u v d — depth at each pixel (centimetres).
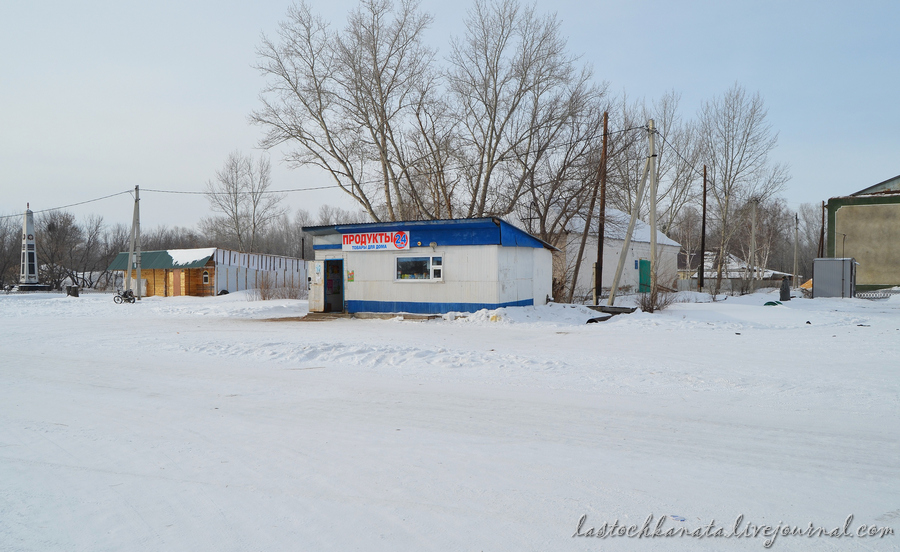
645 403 688
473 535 335
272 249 8094
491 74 2980
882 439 532
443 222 1920
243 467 463
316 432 566
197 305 2844
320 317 2127
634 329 1620
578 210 2866
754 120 4503
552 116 2877
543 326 1720
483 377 865
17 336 1485
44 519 367
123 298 3134
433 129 3133
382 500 390
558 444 521
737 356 1056
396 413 644
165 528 351
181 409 672
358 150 2995
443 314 1923
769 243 5872
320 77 2986
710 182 4647
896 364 938
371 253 2092
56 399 735
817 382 795
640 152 3872
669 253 4438
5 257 6222
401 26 2922
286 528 347
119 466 470
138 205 3284
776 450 500
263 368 966
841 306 2555
